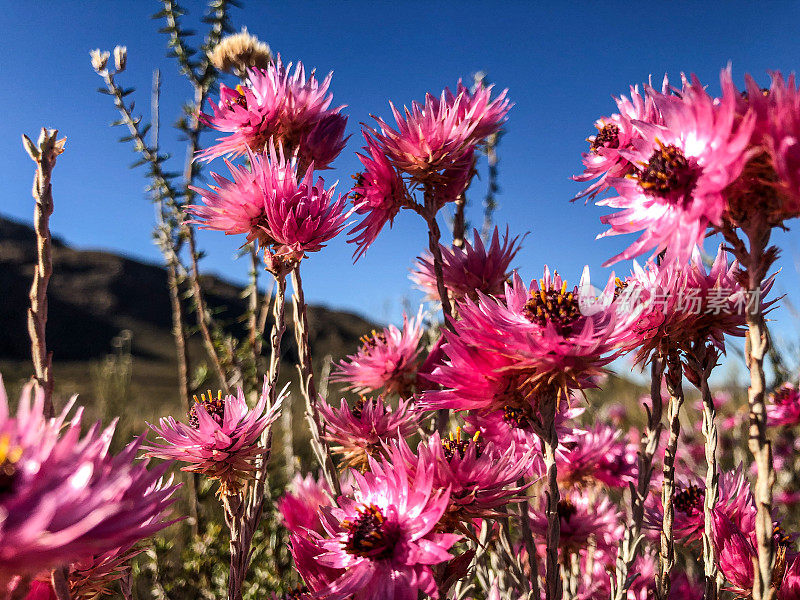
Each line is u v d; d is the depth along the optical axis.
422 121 0.13
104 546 0.06
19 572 0.05
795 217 0.07
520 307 0.10
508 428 0.13
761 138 0.07
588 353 0.09
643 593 0.14
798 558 0.10
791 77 0.07
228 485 0.11
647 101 0.12
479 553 0.13
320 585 0.10
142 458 0.11
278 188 0.13
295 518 0.12
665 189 0.08
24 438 0.06
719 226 0.08
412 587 0.09
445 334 0.10
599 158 0.13
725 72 0.08
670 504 0.11
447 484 0.10
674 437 0.11
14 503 0.05
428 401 0.10
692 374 0.11
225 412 0.12
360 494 0.10
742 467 0.13
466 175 0.14
